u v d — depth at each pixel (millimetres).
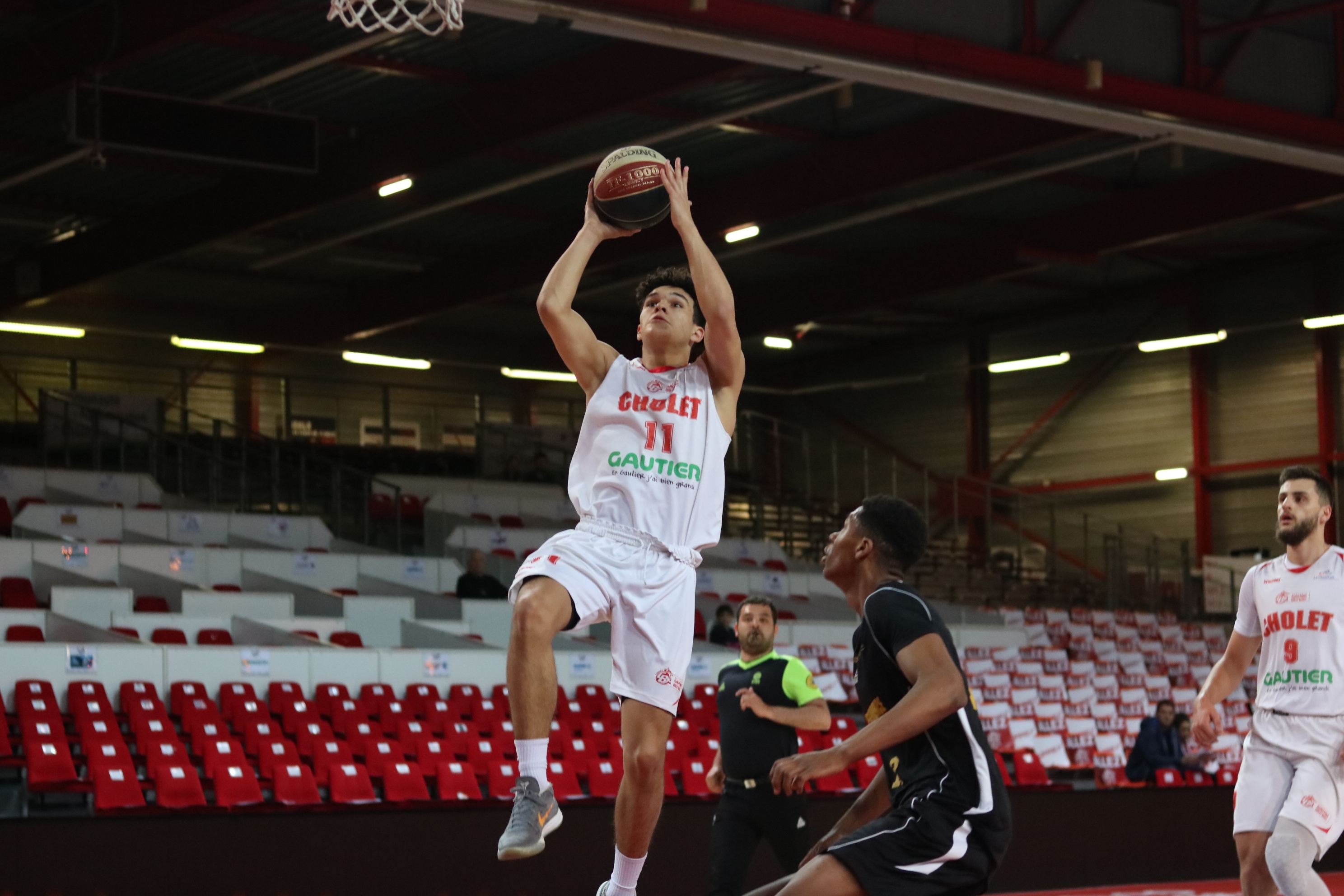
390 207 25688
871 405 35656
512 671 4090
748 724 8180
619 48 18922
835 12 15320
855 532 4652
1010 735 16109
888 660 4391
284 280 29547
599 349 4586
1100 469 31562
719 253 27047
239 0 15766
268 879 9805
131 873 9383
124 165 22969
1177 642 24891
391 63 19438
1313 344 28594
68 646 12695
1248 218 23625
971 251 27453
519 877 10609
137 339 30641
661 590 4371
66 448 24594
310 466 28219
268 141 16844
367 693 13992
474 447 33094
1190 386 30281
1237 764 17406
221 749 11609
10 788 11703
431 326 33719
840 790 13664
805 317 30094
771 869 11484
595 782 12297
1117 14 17594
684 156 23625
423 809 10453
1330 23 19656
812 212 26281
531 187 25094
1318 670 6422
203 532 20609
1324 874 14031
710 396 4566
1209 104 18000
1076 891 12398
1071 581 30984
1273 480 28938
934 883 4180
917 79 15953
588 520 4453
